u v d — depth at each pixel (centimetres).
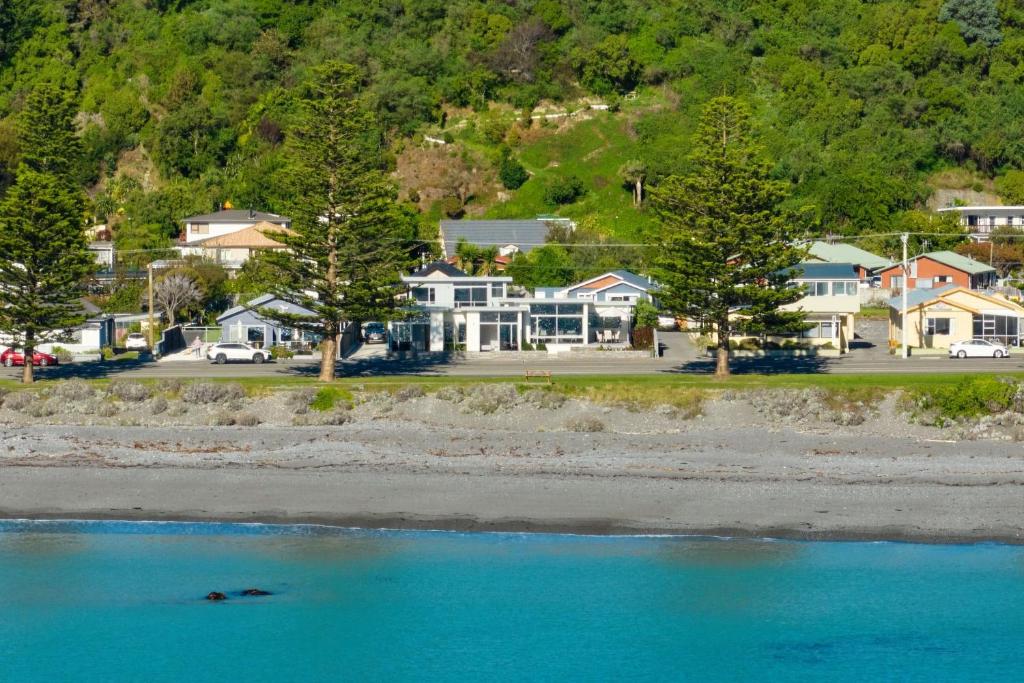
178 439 9069
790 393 9819
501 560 6812
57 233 11188
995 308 13075
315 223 11062
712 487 7662
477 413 9894
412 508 7381
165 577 6694
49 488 7788
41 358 12288
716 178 11000
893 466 8106
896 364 11981
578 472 8012
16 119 19225
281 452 8631
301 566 6794
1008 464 8144
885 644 6134
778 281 11200
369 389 10244
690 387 10069
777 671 5925
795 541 6912
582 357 12812
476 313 13175
